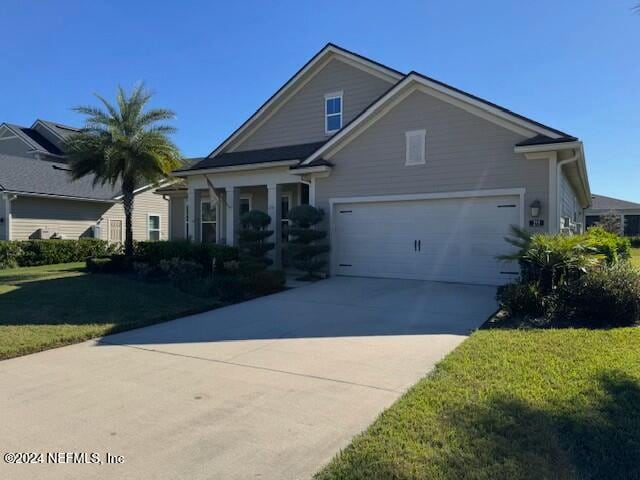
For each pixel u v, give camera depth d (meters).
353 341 6.60
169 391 4.69
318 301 9.89
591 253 8.65
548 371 4.86
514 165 11.05
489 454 3.23
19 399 4.51
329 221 13.66
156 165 15.23
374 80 15.55
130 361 5.79
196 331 7.41
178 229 21.28
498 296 8.53
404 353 5.93
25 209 20.39
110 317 8.18
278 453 3.41
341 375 5.11
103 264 14.84
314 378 5.02
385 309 8.91
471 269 11.78
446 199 12.06
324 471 3.11
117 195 23.75
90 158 14.95
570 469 3.05
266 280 11.21
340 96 16.12
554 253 8.20
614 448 3.30
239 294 10.36
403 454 3.25
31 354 6.16
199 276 11.98
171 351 6.24
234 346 6.45
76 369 5.47
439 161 12.01
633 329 6.77
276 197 15.26
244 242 13.86
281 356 5.91
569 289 7.65
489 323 7.59
